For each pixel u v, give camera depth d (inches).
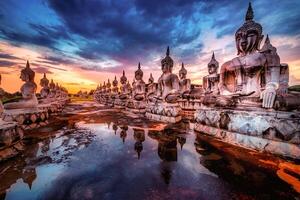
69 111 673.6
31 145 229.9
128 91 816.9
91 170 153.9
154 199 111.8
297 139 182.1
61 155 191.8
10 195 116.8
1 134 172.4
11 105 327.3
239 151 204.7
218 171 151.3
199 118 307.1
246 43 275.9
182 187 126.0
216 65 539.8
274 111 217.2
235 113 241.1
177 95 434.0
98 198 113.0
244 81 274.7
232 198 112.7
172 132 305.3
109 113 601.0
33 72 379.6
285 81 266.8
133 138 265.3
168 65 451.5
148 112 492.7
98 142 243.9
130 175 144.3
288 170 153.8
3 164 167.0
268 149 196.9
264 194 117.0
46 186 128.0
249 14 276.8
